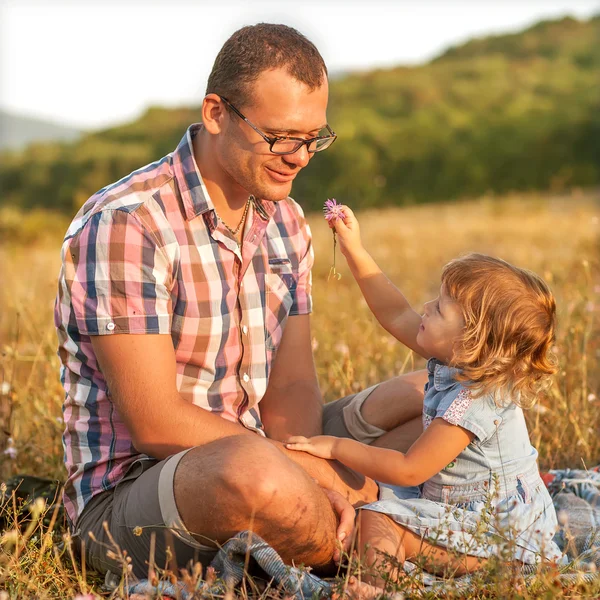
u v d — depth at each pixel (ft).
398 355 15.39
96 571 8.34
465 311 8.42
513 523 7.54
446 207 92.63
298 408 9.25
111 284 7.67
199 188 8.13
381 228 51.88
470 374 8.27
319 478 8.45
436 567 7.45
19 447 10.75
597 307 14.43
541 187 112.78
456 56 256.11
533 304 8.36
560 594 6.70
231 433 7.75
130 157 171.83
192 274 8.11
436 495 8.47
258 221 8.64
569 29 254.47
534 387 8.76
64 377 8.50
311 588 7.00
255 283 8.68
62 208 164.76
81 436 8.33
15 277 21.21
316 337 16.19
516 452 8.41
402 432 9.34
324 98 8.08
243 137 7.98
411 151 123.03
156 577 6.80
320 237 43.70
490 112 153.38
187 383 8.33
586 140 112.47
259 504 6.97
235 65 7.93
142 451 7.81
